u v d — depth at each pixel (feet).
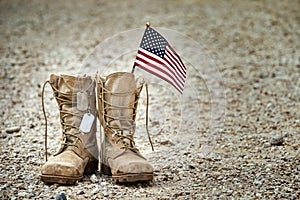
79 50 22.58
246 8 30.25
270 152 12.62
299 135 13.82
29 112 15.55
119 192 10.13
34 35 24.75
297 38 24.63
